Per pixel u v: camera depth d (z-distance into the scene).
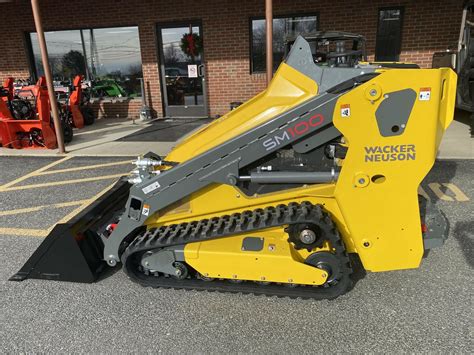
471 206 3.86
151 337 2.31
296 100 2.35
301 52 2.34
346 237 2.56
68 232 2.86
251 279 2.52
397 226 2.41
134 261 2.78
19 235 3.72
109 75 10.27
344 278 2.46
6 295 2.77
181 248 2.59
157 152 6.46
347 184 2.35
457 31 8.22
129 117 10.35
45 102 6.97
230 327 2.37
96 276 2.91
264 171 2.51
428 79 2.11
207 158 2.43
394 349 2.13
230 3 8.85
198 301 2.63
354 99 2.18
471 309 2.43
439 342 2.17
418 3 8.20
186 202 2.66
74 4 9.66
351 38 2.95
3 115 6.96
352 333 2.27
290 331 2.31
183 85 9.80
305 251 2.50
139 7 9.33
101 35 9.94
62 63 10.38
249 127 2.45
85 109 9.37
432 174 4.82
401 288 2.67
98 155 6.49
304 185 2.50
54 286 2.88
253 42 9.09
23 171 5.78
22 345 2.28
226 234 2.49
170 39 9.50
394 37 8.55
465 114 8.73
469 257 3.01
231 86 9.47
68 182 5.20
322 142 2.38
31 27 10.04
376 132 2.22
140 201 2.60
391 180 2.31
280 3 8.62
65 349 2.24
